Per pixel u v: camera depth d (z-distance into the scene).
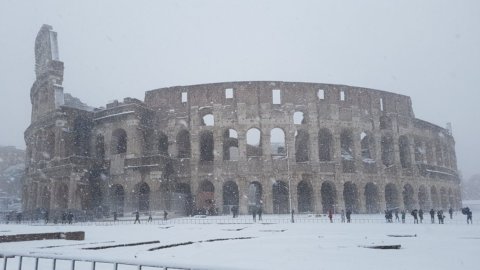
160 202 66.81
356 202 73.69
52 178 72.81
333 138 74.25
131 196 69.44
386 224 46.81
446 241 27.39
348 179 73.12
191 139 73.75
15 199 114.06
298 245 25.31
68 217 59.53
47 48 81.75
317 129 73.75
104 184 72.69
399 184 78.12
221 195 70.44
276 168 71.44
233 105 74.12
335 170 72.75
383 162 82.44
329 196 78.38
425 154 86.06
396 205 77.38
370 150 77.81
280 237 31.12
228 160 72.00
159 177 68.00
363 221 54.72
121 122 74.12
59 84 79.25
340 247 23.98
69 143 74.50
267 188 70.69
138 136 72.31
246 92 74.44
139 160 70.19
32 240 26.61
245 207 69.94
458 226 42.75
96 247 22.14
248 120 73.31
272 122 73.31
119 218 66.75
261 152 78.62
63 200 72.75
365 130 77.19
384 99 81.38
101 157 78.50
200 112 74.62
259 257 19.56
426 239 28.78
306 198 77.50
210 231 37.84
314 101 74.94
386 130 79.94
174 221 57.25
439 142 92.06
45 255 9.33
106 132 75.62
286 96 74.62
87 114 77.44
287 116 73.69
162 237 31.11
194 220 58.00
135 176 69.81
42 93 82.81
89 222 62.19
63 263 17.06
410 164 81.44
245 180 71.00
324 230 38.16
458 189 99.00
